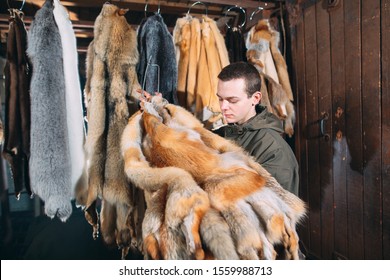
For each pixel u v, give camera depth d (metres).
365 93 1.43
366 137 1.44
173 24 2.42
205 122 1.56
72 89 1.39
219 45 1.62
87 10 2.16
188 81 1.61
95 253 2.24
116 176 1.31
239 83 1.00
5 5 1.85
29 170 1.31
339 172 1.64
